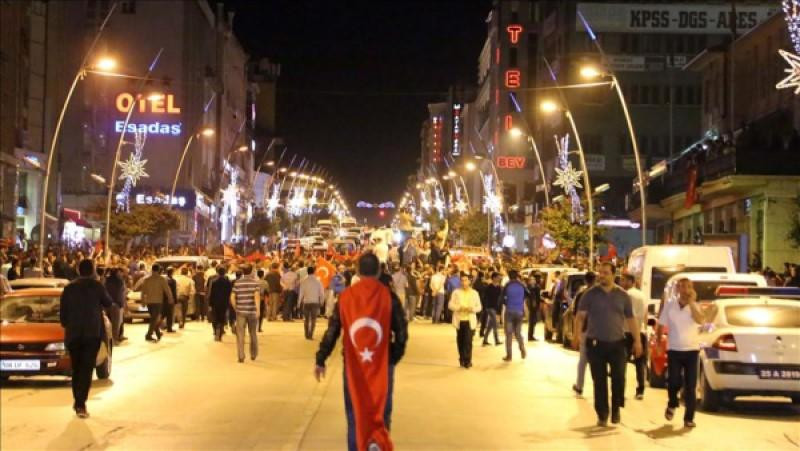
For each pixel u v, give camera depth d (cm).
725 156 4381
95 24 8331
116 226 6144
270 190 14850
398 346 916
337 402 1577
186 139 8656
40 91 6281
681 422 1441
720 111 5791
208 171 10006
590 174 8244
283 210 12662
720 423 1438
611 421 1401
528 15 11056
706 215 5359
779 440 1299
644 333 1923
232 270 3728
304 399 1609
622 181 8231
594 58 8344
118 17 8444
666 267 2241
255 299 2220
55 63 6581
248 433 1282
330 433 1283
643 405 1622
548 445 1235
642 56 8312
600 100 8306
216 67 10475
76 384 1409
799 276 3017
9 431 1289
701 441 1284
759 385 1490
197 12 9219
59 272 3250
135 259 4331
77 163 7912
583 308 1392
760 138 4266
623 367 1391
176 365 2131
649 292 2230
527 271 3522
